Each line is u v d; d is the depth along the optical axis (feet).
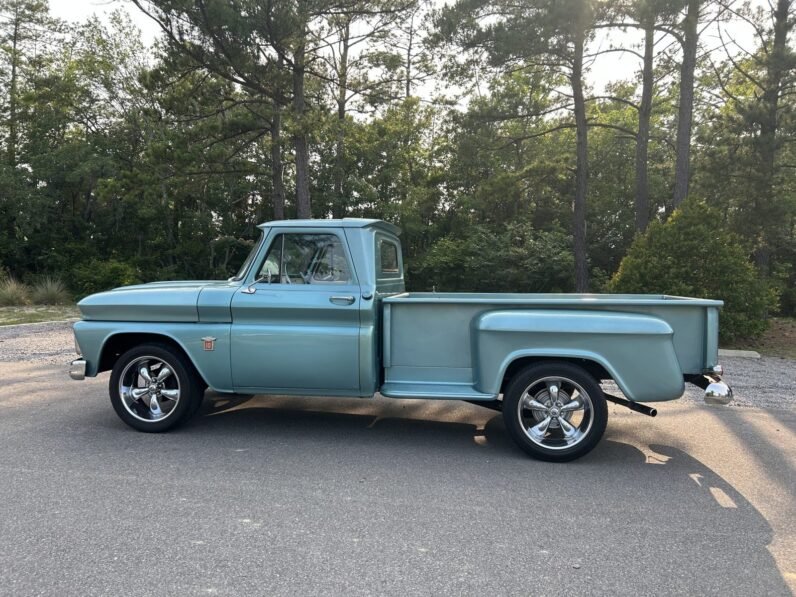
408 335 15.74
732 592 9.00
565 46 52.90
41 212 79.82
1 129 85.40
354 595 8.77
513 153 82.33
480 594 8.85
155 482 13.19
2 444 15.84
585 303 14.99
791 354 33.50
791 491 13.15
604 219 84.53
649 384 14.21
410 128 78.33
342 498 12.42
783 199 56.39
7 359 29.37
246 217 88.84
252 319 16.15
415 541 10.52
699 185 56.54
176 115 54.08
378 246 16.98
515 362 15.34
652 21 48.24
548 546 10.40
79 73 82.07
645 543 10.56
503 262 69.56
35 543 10.27
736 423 18.65
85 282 71.46
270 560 9.77
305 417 19.03
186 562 9.68
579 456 14.73
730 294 34.73
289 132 49.60
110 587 8.91
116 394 16.88
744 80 68.74
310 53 54.90
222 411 19.71
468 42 51.21
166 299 16.43
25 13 85.76
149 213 78.59
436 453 15.53
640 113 59.16
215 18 42.96
